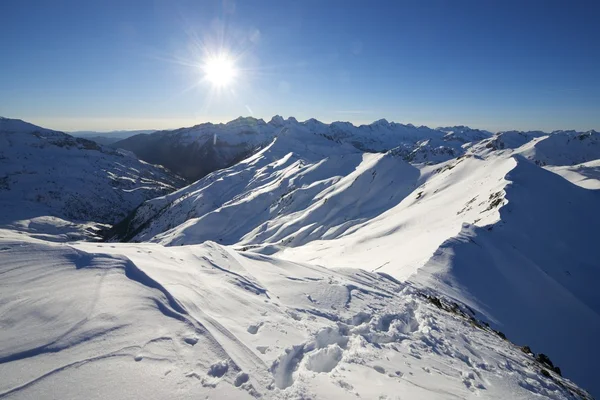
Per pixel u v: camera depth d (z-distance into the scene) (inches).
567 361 907.4
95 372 228.4
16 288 322.3
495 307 966.4
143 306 324.5
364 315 473.4
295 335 350.0
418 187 5103.3
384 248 2027.6
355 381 276.5
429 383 303.6
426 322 493.0
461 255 1190.9
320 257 2539.4
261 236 4768.7
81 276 366.6
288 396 237.1
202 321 323.3
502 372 386.9
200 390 226.1
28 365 227.5
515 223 1716.3
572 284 1416.1
